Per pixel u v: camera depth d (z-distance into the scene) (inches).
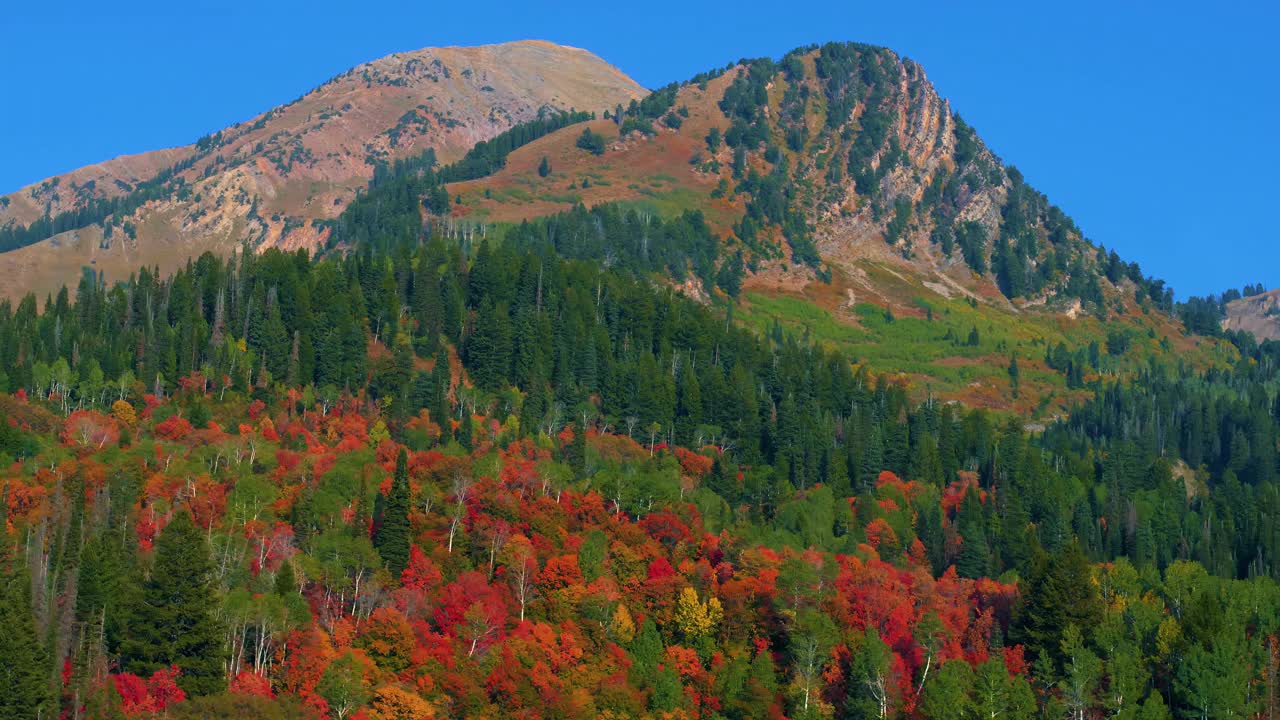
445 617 7519.7
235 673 6742.1
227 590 7204.7
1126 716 7126.0
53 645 6289.4
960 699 7106.3
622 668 7539.4
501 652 7258.9
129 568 7140.8
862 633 7805.1
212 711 6215.6
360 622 7273.6
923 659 7701.8
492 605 7593.5
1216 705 7180.1
